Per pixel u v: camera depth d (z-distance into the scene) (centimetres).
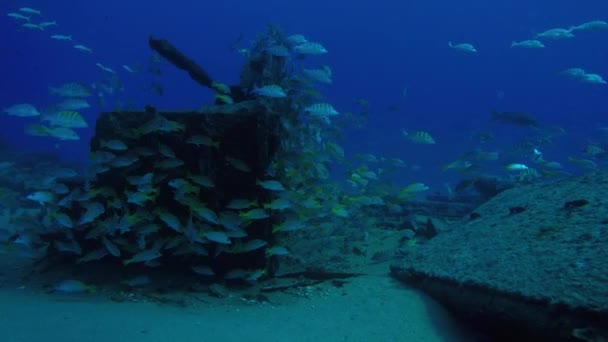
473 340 425
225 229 593
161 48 787
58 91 768
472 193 1432
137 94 7769
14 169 1584
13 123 4681
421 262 567
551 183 696
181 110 618
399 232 935
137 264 625
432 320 466
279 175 666
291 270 670
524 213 588
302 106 809
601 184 584
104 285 589
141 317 464
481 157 961
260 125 584
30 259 713
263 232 605
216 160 592
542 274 386
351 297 558
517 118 1277
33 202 1262
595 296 321
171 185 552
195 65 830
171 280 598
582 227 459
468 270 466
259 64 791
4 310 462
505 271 423
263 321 484
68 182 680
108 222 574
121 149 602
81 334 397
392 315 485
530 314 354
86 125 644
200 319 475
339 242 810
